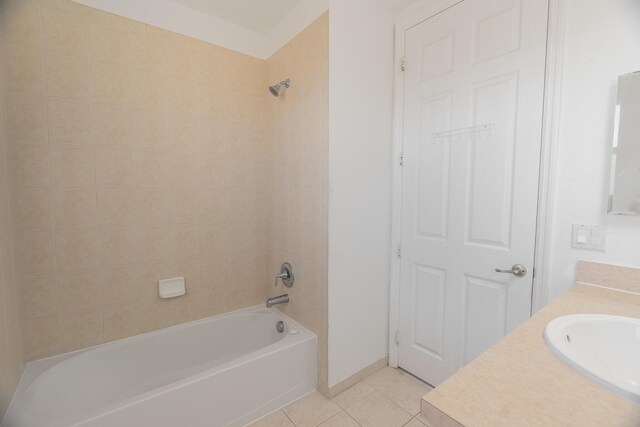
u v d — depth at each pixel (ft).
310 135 6.10
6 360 4.32
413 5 6.08
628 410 1.80
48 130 5.19
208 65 6.77
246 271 7.66
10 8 4.79
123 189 5.95
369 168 6.27
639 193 3.69
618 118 3.77
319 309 6.10
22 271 5.10
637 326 2.92
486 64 5.05
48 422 3.97
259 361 5.44
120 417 4.21
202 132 6.79
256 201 7.71
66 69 5.28
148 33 6.03
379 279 6.67
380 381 6.48
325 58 5.59
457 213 5.60
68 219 5.46
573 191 4.24
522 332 2.82
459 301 5.67
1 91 4.57
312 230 6.20
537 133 4.53
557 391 1.98
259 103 7.57
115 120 5.78
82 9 5.37
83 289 5.67
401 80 6.37
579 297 3.68
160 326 6.54
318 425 5.32
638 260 3.77
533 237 4.65
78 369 5.41
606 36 3.89
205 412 4.91
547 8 4.35
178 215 6.61
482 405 1.86
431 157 5.95
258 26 7.16
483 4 5.04
